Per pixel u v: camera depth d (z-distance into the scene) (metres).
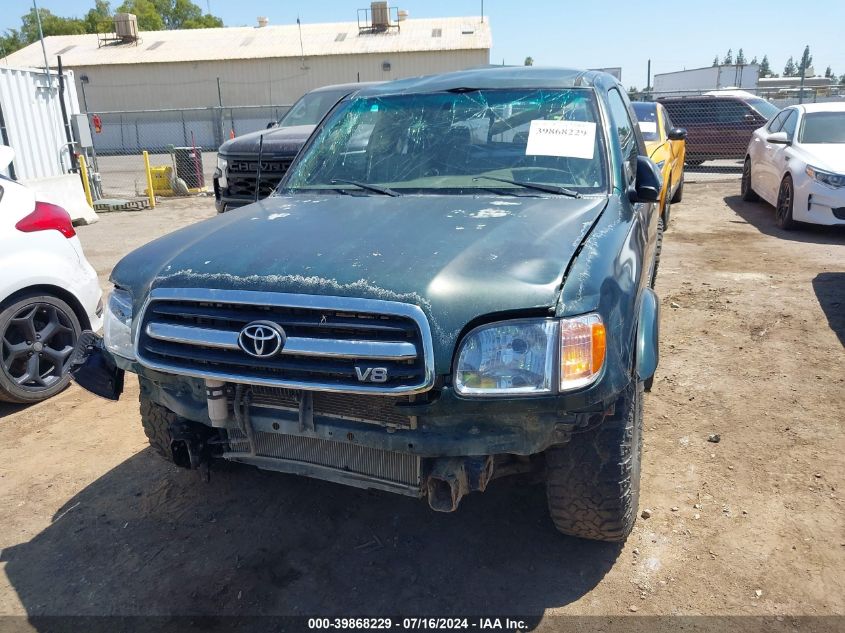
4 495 3.62
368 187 3.53
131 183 19.02
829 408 4.20
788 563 2.90
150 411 3.37
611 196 3.21
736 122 16.36
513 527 3.22
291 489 3.62
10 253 4.45
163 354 2.60
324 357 2.34
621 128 3.85
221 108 20.14
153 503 3.52
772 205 10.78
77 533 3.29
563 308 2.33
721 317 5.89
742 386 4.56
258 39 43.91
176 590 2.88
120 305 2.90
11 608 2.79
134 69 41.50
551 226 2.79
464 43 40.69
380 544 3.14
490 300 2.31
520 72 4.00
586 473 2.68
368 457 2.62
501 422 2.37
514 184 3.33
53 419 4.50
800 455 3.70
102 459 3.98
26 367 4.65
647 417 4.20
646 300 3.10
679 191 11.96
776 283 6.82
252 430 2.70
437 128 3.72
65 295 4.83
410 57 40.66
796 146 9.52
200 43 43.84
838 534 3.06
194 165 16.75
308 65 41.03
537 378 2.29
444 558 3.03
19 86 12.07
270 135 8.26
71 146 13.52
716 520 3.19
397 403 2.34
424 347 2.24
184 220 12.71
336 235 2.78
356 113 4.04
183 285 2.60
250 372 2.45
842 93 20.55
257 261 2.59
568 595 2.77
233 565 3.03
